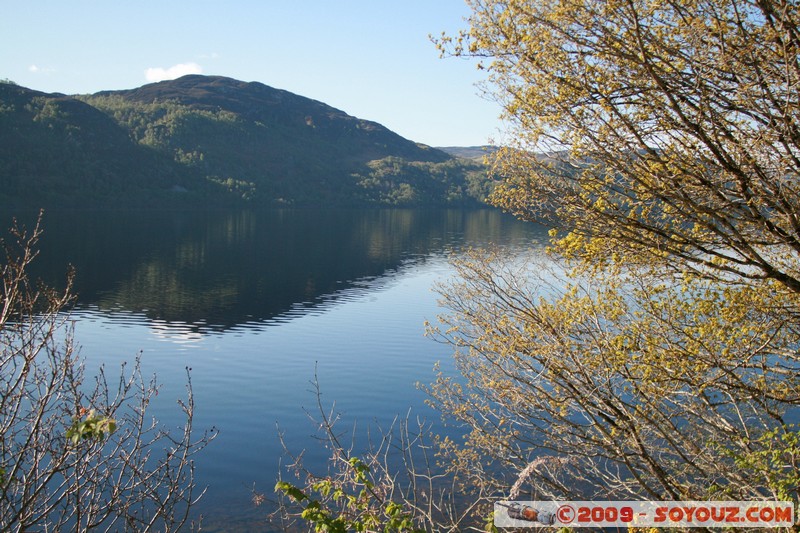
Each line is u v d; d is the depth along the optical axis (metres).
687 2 6.47
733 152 6.67
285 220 143.88
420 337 35.44
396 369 28.59
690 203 6.58
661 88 6.27
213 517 14.36
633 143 6.82
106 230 96.94
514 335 8.65
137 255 71.81
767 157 6.48
